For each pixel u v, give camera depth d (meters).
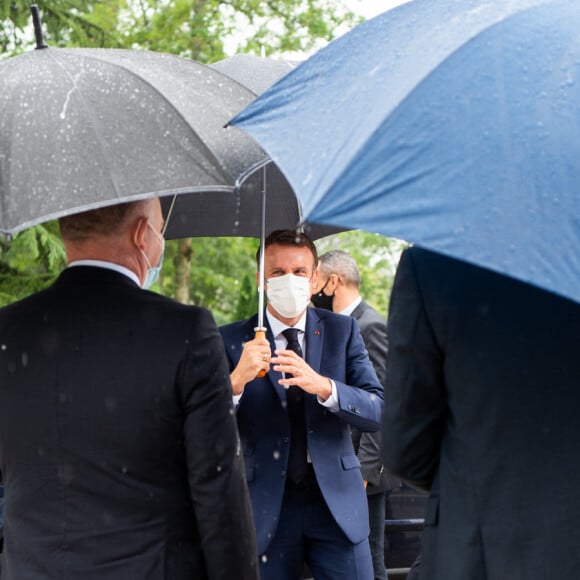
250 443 4.58
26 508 2.96
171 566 2.92
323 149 2.64
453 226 2.47
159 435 2.94
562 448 2.94
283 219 5.15
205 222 5.14
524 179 2.55
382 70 2.83
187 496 3.00
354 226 2.44
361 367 4.80
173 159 3.10
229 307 27.16
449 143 2.58
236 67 4.43
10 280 12.48
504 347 2.99
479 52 2.75
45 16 12.97
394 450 3.23
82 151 3.04
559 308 2.96
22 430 2.99
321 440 4.59
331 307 6.32
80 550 2.88
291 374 4.64
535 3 2.90
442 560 3.10
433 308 3.08
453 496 3.10
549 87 2.70
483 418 3.02
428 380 3.14
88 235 3.11
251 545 3.02
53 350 3.01
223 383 2.99
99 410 2.93
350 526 4.52
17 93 3.18
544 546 2.94
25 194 2.96
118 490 2.91
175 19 18.45
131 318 3.01
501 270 2.43
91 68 3.28
